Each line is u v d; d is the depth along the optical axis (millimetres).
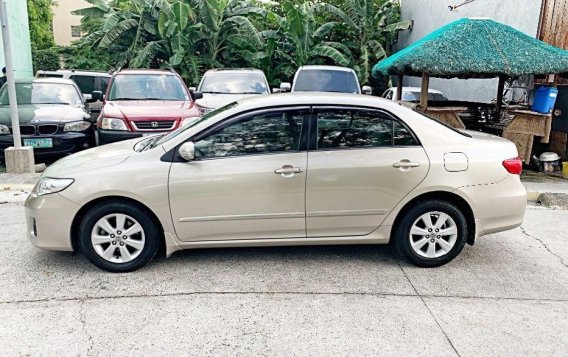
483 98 12562
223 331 3244
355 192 4141
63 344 3066
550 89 8547
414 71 9055
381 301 3703
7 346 3037
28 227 4195
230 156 4082
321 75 10945
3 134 8031
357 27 18266
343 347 3080
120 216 4047
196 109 8695
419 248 4316
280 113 4141
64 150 8281
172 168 4012
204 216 4070
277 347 3070
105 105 8547
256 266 4312
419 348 3088
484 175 4246
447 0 14875
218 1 17125
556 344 3184
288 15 16500
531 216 6152
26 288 3820
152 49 17109
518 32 8492
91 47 19203
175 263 4336
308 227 4195
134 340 3123
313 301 3680
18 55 18203
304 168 4074
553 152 9234
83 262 4344
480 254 4754
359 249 4773
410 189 4176
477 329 3338
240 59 18750
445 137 4297
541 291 3959
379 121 4215
